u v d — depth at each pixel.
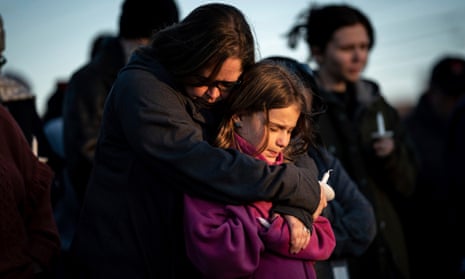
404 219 4.68
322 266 2.59
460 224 4.42
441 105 5.30
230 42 2.18
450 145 4.41
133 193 2.34
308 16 3.90
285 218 2.26
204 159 2.23
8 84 3.01
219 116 2.40
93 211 2.39
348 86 3.80
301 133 2.46
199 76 2.21
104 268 2.35
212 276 2.21
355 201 2.84
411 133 5.35
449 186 4.41
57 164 3.56
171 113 2.27
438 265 4.68
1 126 2.47
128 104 2.29
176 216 2.33
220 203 2.27
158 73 2.32
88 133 3.50
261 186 2.21
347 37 3.69
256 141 2.30
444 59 5.42
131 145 2.30
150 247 2.33
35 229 2.51
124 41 3.65
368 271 3.43
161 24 3.58
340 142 3.53
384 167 3.51
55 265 2.66
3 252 2.30
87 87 3.54
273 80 2.29
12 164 2.42
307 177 2.30
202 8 2.28
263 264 2.26
